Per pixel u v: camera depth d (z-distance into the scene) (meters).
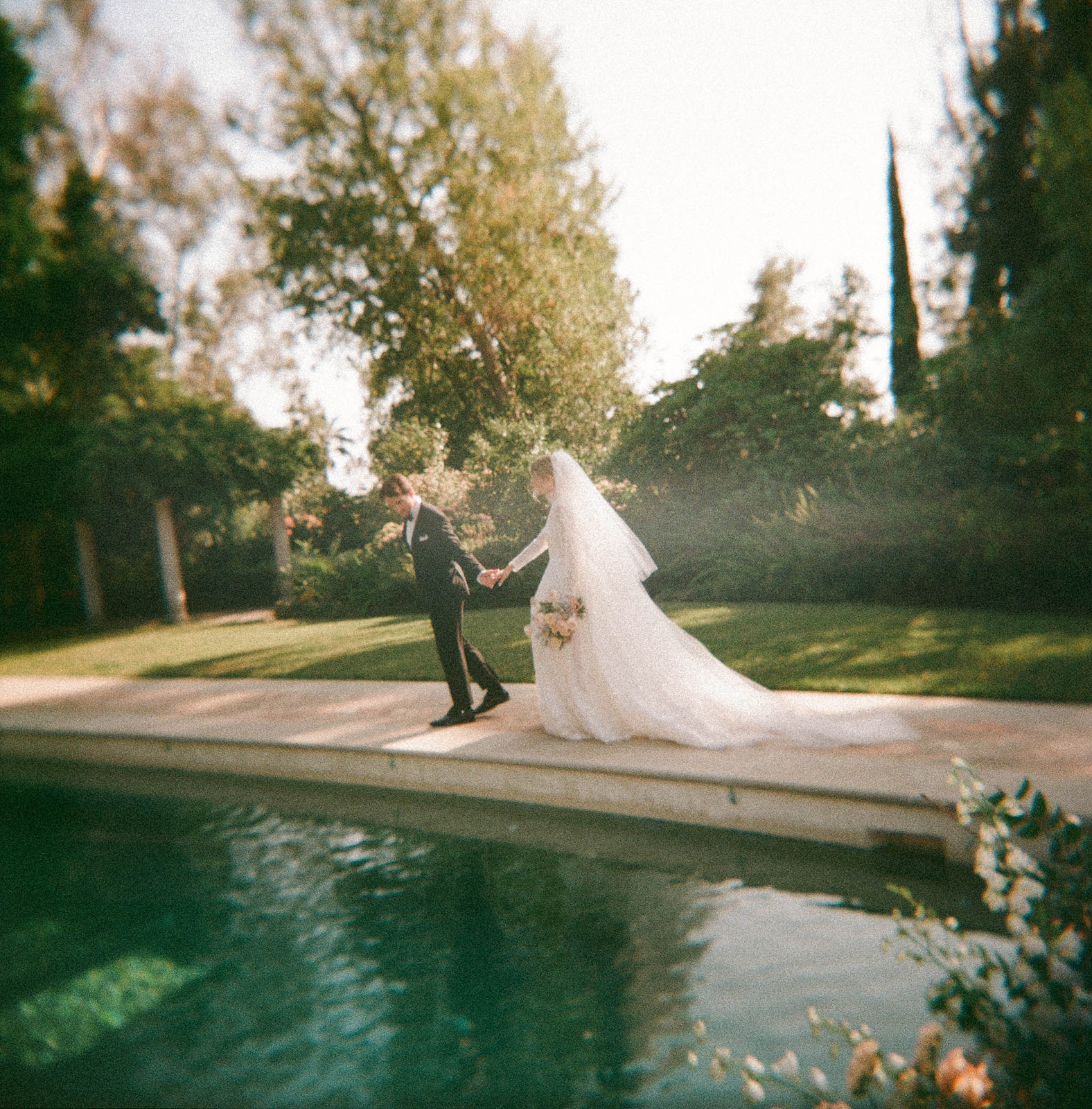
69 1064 2.36
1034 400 9.84
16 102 16.33
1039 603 7.53
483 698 5.63
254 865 3.73
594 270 21.44
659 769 3.82
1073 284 9.36
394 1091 2.16
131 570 19.67
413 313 20.31
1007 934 2.59
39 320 16.94
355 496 21.53
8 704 7.20
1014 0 12.80
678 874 3.30
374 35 18.58
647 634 4.49
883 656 5.94
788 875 3.21
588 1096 2.07
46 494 15.88
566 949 2.80
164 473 15.62
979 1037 1.71
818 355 12.47
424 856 3.69
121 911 3.36
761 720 4.27
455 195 19.58
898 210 18.53
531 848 3.67
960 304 14.90
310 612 14.68
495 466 14.69
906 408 11.87
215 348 21.33
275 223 19.89
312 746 4.82
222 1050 2.39
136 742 5.48
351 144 19.45
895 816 3.20
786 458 11.61
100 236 18.14
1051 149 9.50
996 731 4.01
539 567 12.21
